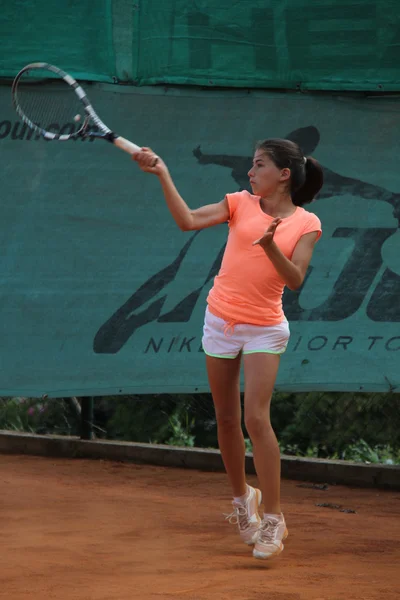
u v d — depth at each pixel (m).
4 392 18.39
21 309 18.45
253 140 19.16
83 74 18.36
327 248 19.27
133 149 11.43
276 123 19.20
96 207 18.70
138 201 18.88
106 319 18.83
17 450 21.56
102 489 17.30
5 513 14.52
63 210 18.58
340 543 13.02
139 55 18.66
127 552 12.03
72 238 18.64
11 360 18.44
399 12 19.11
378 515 15.60
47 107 18.39
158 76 18.69
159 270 18.98
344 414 23.70
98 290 18.78
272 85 19.06
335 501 16.95
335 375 19.23
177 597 9.74
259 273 11.80
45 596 9.70
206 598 9.74
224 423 12.47
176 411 24.09
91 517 14.43
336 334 19.25
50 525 13.70
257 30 18.97
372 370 19.33
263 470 11.89
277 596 9.89
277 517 11.88
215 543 12.80
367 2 19.08
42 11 18.17
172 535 13.27
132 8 18.56
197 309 19.16
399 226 19.42
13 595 9.70
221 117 19.03
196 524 14.18
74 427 24.00
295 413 24.34
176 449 20.11
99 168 18.69
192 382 19.14
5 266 18.38
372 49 19.17
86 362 18.75
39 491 16.69
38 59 18.19
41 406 24.30
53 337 18.62
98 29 18.44
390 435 23.42
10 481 17.72
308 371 19.16
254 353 11.95
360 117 19.36
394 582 10.72
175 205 11.49
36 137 18.39
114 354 18.86
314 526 14.34
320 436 23.86
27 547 12.12
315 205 19.20
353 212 19.33
